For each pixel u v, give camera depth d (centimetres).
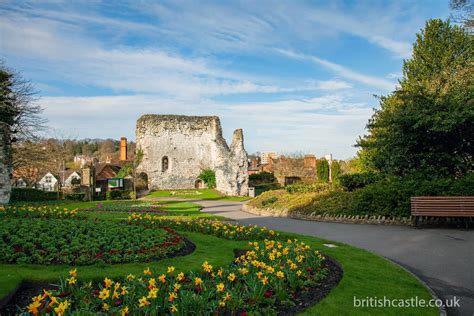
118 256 745
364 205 1539
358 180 1861
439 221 1381
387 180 1645
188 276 653
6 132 2408
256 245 835
